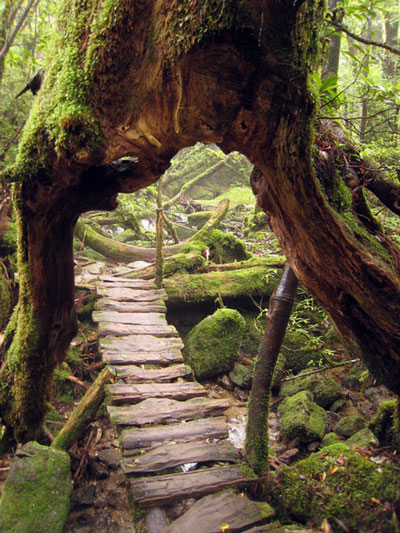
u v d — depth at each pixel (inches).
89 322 224.8
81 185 95.7
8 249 216.4
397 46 255.8
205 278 244.4
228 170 575.5
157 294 225.6
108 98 73.9
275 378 209.2
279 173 72.9
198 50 60.0
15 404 122.9
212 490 119.9
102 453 155.4
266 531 106.9
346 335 93.7
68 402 183.8
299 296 227.1
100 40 70.2
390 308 82.6
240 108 64.9
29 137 85.9
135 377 160.4
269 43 58.3
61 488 119.0
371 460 116.0
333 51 127.2
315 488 116.3
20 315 115.3
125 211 328.5
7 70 227.9
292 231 84.1
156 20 64.8
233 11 54.9
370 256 80.1
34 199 93.6
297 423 169.2
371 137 178.2
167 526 110.0
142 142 79.7
